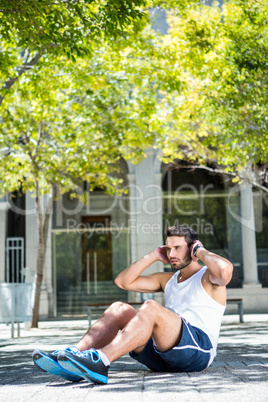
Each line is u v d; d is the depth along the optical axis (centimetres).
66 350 349
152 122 1345
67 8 799
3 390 351
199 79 1288
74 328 1480
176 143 1564
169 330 373
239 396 289
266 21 1157
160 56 1156
